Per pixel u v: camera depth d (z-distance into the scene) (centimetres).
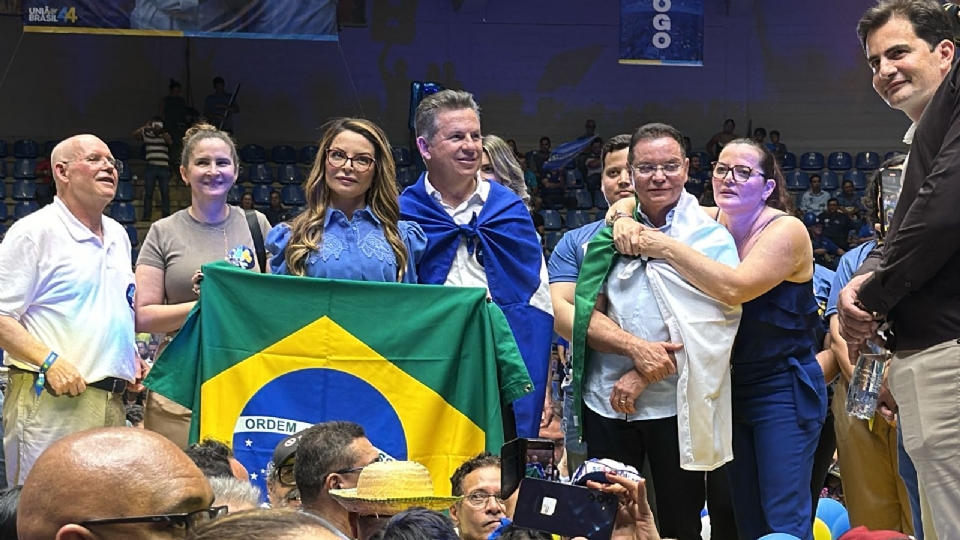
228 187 490
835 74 1981
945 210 261
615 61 2012
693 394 403
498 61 2006
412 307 389
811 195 1855
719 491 462
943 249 263
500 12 2003
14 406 424
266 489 381
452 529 263
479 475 364
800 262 417
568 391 509
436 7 1994
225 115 1833
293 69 1962
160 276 480
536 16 2009
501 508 361
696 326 405
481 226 433
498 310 395
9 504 279
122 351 440
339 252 397
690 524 420
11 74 1891
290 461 351
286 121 1959
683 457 403
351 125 402
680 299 409
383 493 313
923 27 324
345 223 402
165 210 1739
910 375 278
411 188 442
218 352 388
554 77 2012
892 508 500
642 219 431
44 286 428
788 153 1931
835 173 1897
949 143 264
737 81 2002
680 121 2006
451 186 439
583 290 425
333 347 386
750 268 405
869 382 322
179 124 1783
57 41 1905
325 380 385
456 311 390
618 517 309
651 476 456
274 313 388
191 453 333
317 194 405
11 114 1889
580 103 2012
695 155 1955
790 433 418
